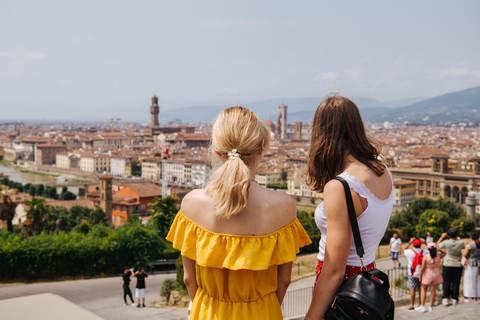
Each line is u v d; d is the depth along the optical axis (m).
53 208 97.31
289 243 2.60
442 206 55.66
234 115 2.65
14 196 115.38
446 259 9.84
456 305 9.70
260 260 2.48
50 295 3.58
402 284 15.23
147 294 25.75
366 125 2.97
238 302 2.58
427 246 9.48
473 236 9.98
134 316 19.12
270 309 2.64
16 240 29.36
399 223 54.12
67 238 31.19
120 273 31.69
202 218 2.61
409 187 139.88
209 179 2.63
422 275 9.45
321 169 3.00
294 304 17.23
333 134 2.88
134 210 120.19
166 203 45.72
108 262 31.14
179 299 22.22
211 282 2.59
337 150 2.87
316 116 3.00
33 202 52.50
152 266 33.06
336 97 2.97
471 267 9.91
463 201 132.38
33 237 30.95
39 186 182.25
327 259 2.65
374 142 3.00
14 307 3.28
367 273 2.56
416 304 10.44
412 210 56.34
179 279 23.20
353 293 2.50
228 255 2.49
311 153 3.02
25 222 52.41
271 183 152.12
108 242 31.31
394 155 192.88
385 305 2.49
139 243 32.50
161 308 21.16
